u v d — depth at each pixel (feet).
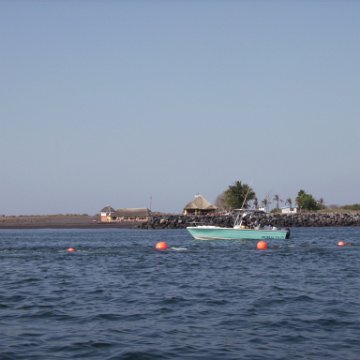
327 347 52.60
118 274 117.08
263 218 497.05
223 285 97.45
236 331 59.57
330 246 208.44
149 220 513.45
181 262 144.36
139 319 66.28
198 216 503.61
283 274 114.93
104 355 49.85
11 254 180.24
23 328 61.46
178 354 50.26
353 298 81.56
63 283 102.94
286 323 63.52
